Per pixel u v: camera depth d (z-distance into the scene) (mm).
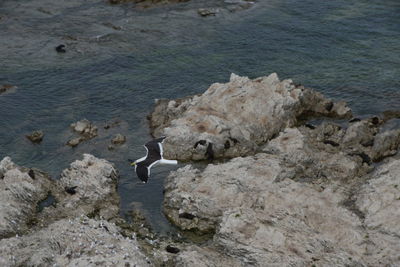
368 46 66250
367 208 38500
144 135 51281
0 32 70938
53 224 37688
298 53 65562
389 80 59406
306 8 76875
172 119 52750
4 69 62344
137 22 73750
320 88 58594
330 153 46844
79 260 32750
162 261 35625
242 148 48750
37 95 57719
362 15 73875
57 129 52188
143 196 43281
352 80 59812
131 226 39844
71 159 47844
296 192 40031
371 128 51062
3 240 35906
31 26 72812
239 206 39531
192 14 75875
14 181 42094
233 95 52531
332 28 70812
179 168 44281
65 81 60312
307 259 34188
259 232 35938
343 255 34500
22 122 53250
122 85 59719
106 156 48250
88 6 79125
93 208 41375
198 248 36031
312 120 54250
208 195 40625
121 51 66500
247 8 77375
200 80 60562
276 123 51875
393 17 72875
